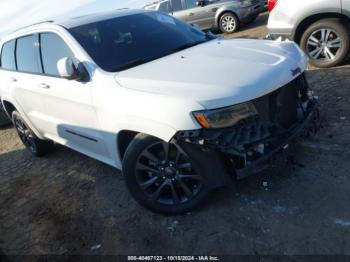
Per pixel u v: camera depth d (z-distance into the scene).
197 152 2.55
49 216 3.53
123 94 2.78
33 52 4.01
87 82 3.14
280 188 3.03
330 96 4.53
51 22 3.87
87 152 3.75
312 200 2.81
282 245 2.47
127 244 2.86
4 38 4.80
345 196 2.77
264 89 2.53
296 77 2.86
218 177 2.61
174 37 3.79
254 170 2.55
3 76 4.69
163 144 2.71
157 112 2.54
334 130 3.72
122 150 3.17
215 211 2.95
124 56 3.34
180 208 2.93
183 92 2.52
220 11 11.55
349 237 2.41
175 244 2.73
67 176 4.26
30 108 4.33
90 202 3.58
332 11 5.18
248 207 2.90
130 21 3.82
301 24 5.57
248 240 2.59
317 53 5.60
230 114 2.43
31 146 5.09
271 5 5.89
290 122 2.90
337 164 3.16
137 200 3.01
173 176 2.84
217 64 2.85
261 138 2.50
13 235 3.37
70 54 3.39
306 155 3.39
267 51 3.04
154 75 2.83
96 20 3.71
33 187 4.23
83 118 3.34
